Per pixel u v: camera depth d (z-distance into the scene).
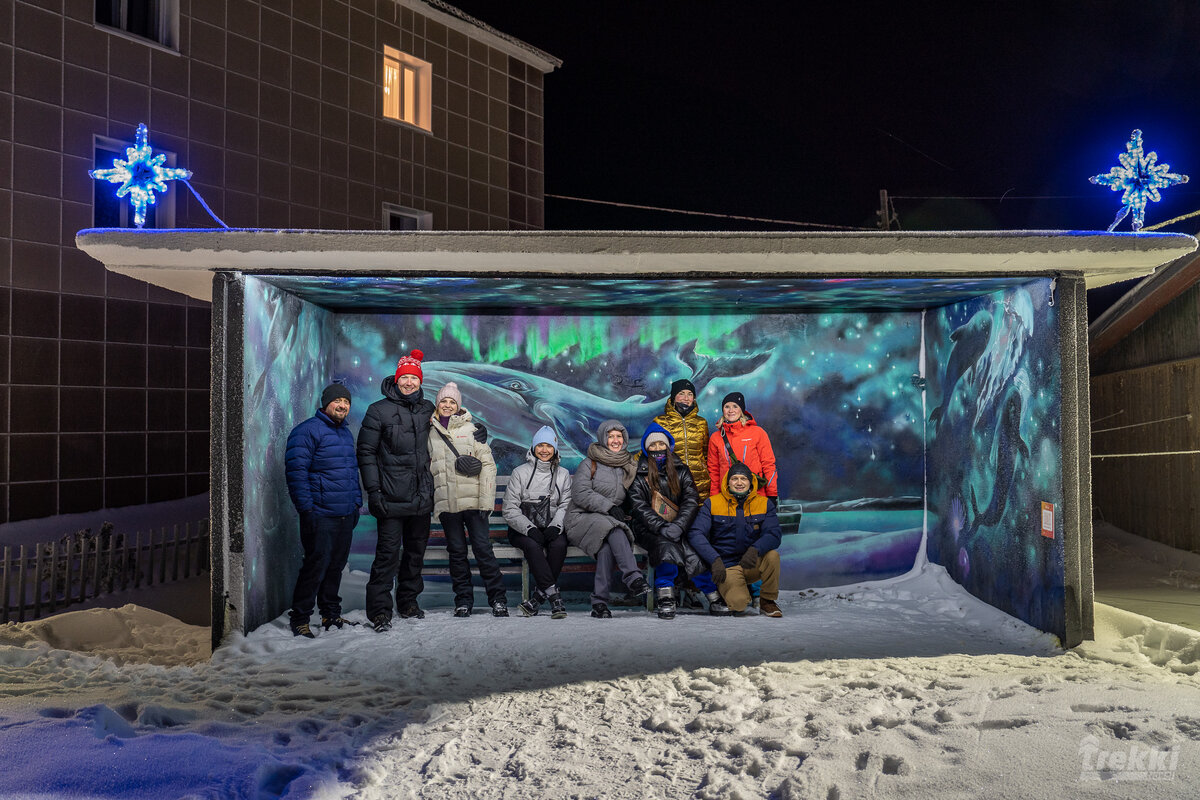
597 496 6.98
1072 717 3.76
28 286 10.82
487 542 7.02
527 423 7.86
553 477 7.09
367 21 14.91
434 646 5.84
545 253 5.60
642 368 7.95
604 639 5.95
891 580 7.81
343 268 5.78
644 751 3.94
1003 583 6.54
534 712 4.50
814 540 7.93
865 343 7.98
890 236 5.54
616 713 4.45
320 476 6.16
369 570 7.56
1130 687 4.17
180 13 12.38
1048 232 5.52
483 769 3.80
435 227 16.03
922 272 5.87
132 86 11.87
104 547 10.23
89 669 5.41
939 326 7.68
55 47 11.12
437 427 6.98
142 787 3.37
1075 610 5.63
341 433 6.31
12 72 10.73
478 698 4.75
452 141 16.38
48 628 6.35
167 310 12.22
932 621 6.63
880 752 3.58
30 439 10.77
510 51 17.47
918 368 8.00
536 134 18.09
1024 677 4.57
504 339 7.88
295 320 6.79
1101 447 13.84
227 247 5.49
